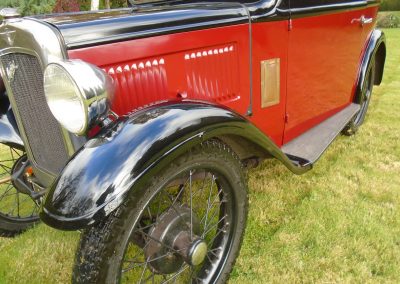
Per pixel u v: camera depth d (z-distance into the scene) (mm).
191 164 1406
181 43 1704
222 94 1939
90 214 1163
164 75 1686
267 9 2035
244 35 1955
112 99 1356
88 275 1231
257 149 1802
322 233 2107
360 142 3365
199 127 1378
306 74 2479
